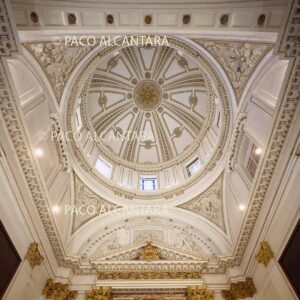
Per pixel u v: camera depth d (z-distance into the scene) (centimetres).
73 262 1177
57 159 1179
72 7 653
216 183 1406
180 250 1256
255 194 960
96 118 1997
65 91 1132
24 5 624
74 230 1343
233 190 1273
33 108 918
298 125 763
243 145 1162
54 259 1136
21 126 809
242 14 664
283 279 870
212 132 1617
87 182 1412
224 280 1161
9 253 834
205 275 1182
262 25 677
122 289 1118
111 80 2059
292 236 820
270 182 913
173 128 2127
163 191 1528
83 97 1614
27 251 951
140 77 2120
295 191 806
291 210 828
